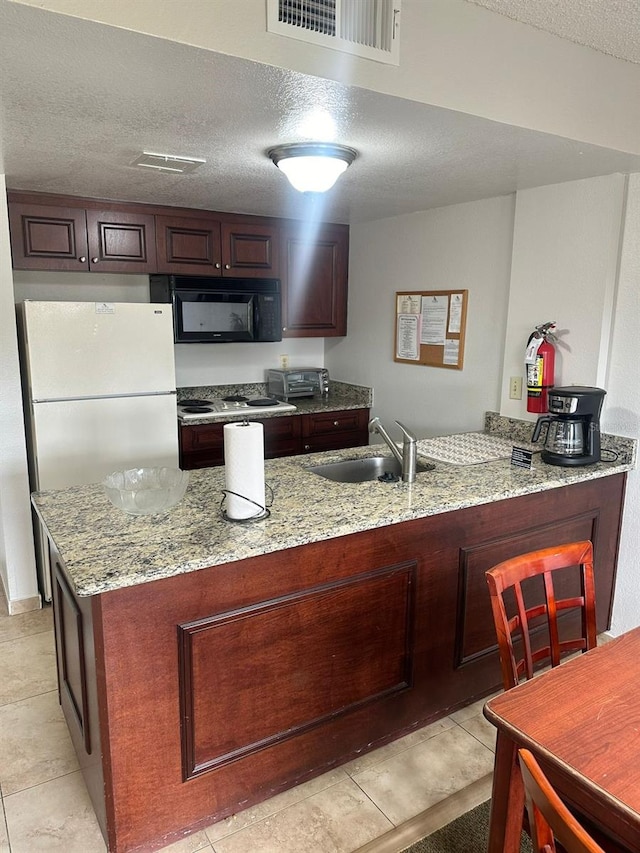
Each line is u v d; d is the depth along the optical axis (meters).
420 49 1.55
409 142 1.95
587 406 2.40
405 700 2.08
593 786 0.97
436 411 3.41
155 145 2.01
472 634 2.21
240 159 2.21
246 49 1.31
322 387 4.18
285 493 2.04
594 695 1.21
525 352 2.75
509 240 2.87
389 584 1.94
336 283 3.99
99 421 2.99
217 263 3.49
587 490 2.44
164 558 1.51
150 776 1.60
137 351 3.04
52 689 2.38
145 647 1.52
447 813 1.79
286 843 1.69
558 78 1.83
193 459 3.43
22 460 2.87
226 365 4.11
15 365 2.79
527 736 1.08
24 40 1.21
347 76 1.44
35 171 2.44
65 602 1.80
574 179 2.48
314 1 1.38
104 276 3.55
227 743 1.71
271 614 1.71
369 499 1.99
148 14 1.19
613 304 2.50
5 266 2.69
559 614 2.52
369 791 1.88
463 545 2.10
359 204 3.13
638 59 1.98
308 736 1.86
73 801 1.83
